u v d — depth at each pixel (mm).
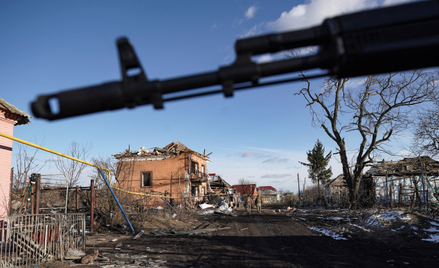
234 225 15711
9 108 9688
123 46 1120
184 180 28250
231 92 1096
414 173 27406
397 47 1024
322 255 8000
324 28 1093
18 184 12125
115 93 1080
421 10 1053
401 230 10609
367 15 1069
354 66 1071
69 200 16875
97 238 11016
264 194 86000
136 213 16047
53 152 8922
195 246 9547
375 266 6742
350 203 23969
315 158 46250
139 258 7758
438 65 1088
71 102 1075
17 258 6582
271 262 7250
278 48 1117
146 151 29672
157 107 1127
